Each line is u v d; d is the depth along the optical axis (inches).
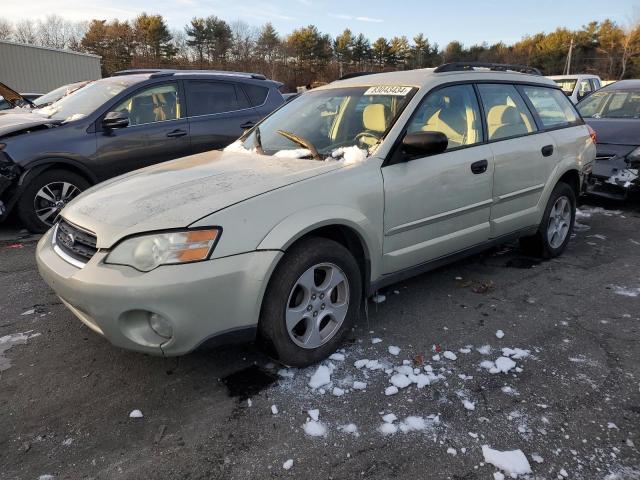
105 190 121.2
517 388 107.3
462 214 145.8
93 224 103.7
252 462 87.2
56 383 110.1
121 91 234.2
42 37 2650.1
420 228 135.0
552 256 189.5
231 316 99.6
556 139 177.8
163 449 90.4
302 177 114.4
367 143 131.1
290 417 98.4
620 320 139.3
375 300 150.6
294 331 114.8
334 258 113.5
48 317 140.7
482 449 89.5
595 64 2460.6
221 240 97.2
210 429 95.3
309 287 111.0
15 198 211.6
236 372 113.7
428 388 107.3
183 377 112.0
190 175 121.9
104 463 87.3
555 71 2588.6
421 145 122.2
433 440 92.0
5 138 207.8
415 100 135.9
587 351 122.6
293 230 104.7
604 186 259.1
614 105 304.5
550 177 175.0
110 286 93.8
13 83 1130.7
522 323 137.4
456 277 170.6
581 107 323.9
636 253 197.0
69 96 261.1
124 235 97.0
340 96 152.7
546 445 90.5
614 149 257.4
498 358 118.6
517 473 84.1
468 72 156.1
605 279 169.5
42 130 215.9
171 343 96.3
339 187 115.7
